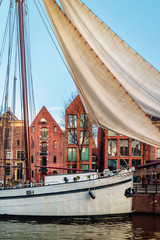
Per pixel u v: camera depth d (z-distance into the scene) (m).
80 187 18.86
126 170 19.09
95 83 16.61
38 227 16.92
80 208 18.73
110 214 18.88
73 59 17.00
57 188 19.05
